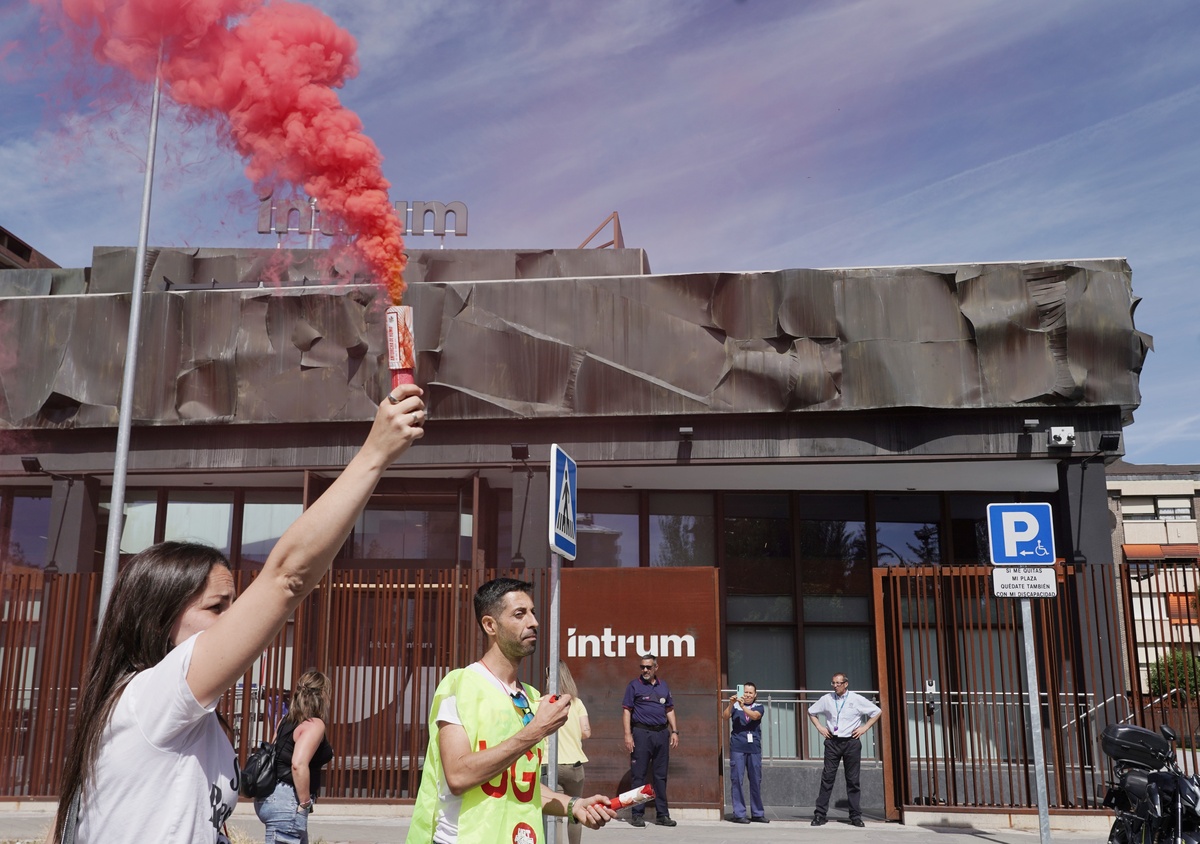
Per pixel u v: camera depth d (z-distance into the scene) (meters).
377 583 14.37
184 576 2.28
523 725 4.05
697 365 15.84
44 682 14.09
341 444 16.41
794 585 18.03
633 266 18.56
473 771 3.73
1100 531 15.23
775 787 16.67
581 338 16.08
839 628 17.95
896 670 13.87
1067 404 15.26
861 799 16.52
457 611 14.16
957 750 15.96
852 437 15.70
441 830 3.90
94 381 16.72
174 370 16.64
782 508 18.38
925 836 12.35
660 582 14.48
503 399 16.08
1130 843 8.62
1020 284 15.48
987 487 17.81
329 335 16.42
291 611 2.01
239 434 16.61
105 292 18.88
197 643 2.05
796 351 15.66
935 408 15.37
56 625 14.34
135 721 2.05
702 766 13.95
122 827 2.03
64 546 16.66
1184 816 8.49
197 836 2.08
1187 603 13.02
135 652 2.23
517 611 4.18
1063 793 13.11
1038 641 15.51
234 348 16.52
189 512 18.25
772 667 17.83
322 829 12.40
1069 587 15.23
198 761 2.11
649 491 18.28
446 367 16.16
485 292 16.34
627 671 14.26
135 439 16.78
